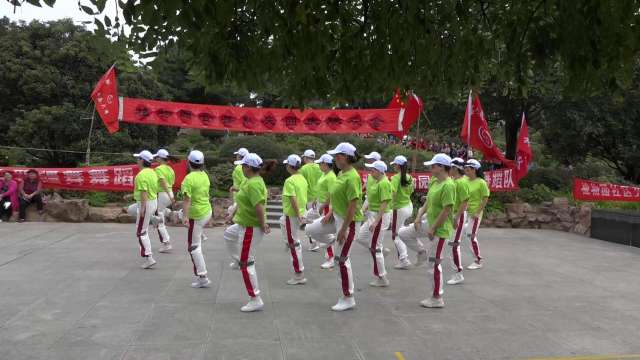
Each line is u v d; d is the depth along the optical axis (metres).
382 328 5.25
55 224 12.30
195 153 6.81
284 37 3.92
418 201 14.65
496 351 4.68
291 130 12.75
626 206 13.49
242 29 3.97
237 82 4.15
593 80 3.70
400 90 4.86
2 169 12.65
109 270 7.73
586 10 3.44
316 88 4.41
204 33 3.62
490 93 16.62
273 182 19.06
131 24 3.18
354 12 4.77
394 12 4.12
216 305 5.96
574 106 15.97
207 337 4.86
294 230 7.14
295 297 6.43
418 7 3.90
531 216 14.37
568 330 5.34
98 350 4.49
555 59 4.03
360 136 28.14
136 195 7.85
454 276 7.52
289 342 4.77
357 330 5.16
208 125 12.57
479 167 8.60
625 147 17.00
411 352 4.59
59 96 18.95
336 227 6.01
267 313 5.69
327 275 7.77
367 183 8.52
